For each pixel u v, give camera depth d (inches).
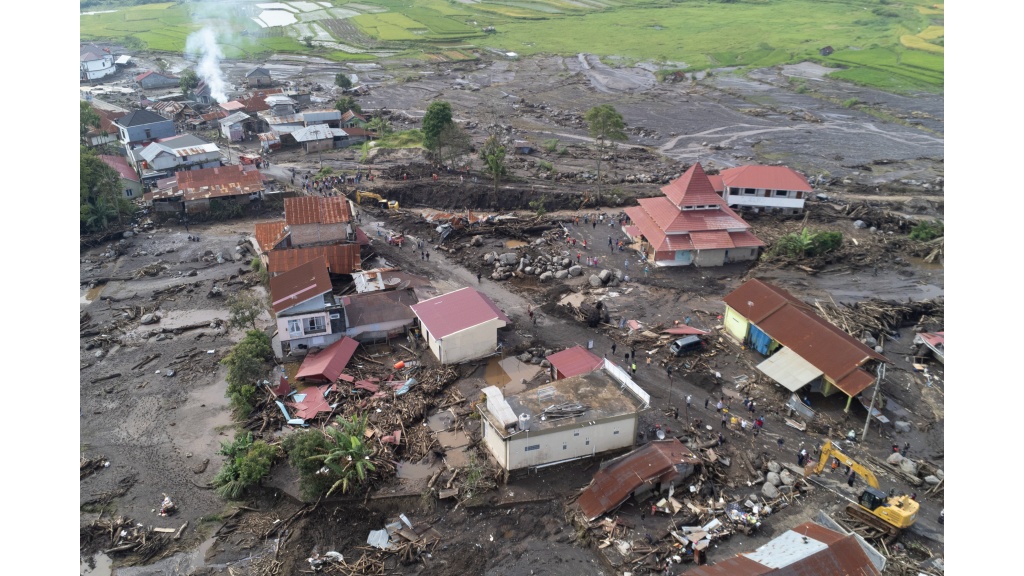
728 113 6697.8
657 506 1883.6
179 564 1772.9
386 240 3681.1
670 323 2871.6
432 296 2989.7
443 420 2282.2
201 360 2642.7
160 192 4092.0
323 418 2276.1
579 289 3171.8
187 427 2276.1
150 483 2038.6
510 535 1836.9
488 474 2015.3
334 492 1953.7
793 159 5246.1
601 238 3732.8
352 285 3144.7
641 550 1750.7
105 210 3806.6
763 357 2610.7
